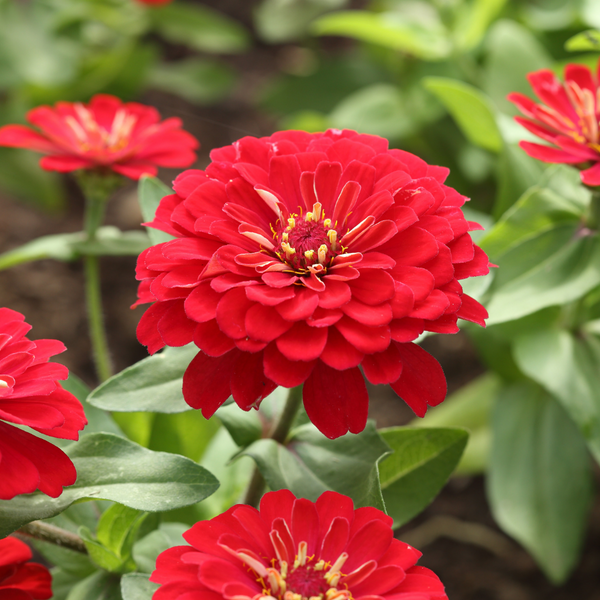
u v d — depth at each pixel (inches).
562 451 28.1
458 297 22.0
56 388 21.9
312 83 45.2
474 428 30.8
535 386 28.5
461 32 32.7
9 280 39.1
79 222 43.3
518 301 25.0
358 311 21.7
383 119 37.4
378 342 21.5
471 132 27.8
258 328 21.6
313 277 22.1
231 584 21.1
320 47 54.4
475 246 22.6
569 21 34.1
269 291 21.8
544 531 27.7
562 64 28.4
